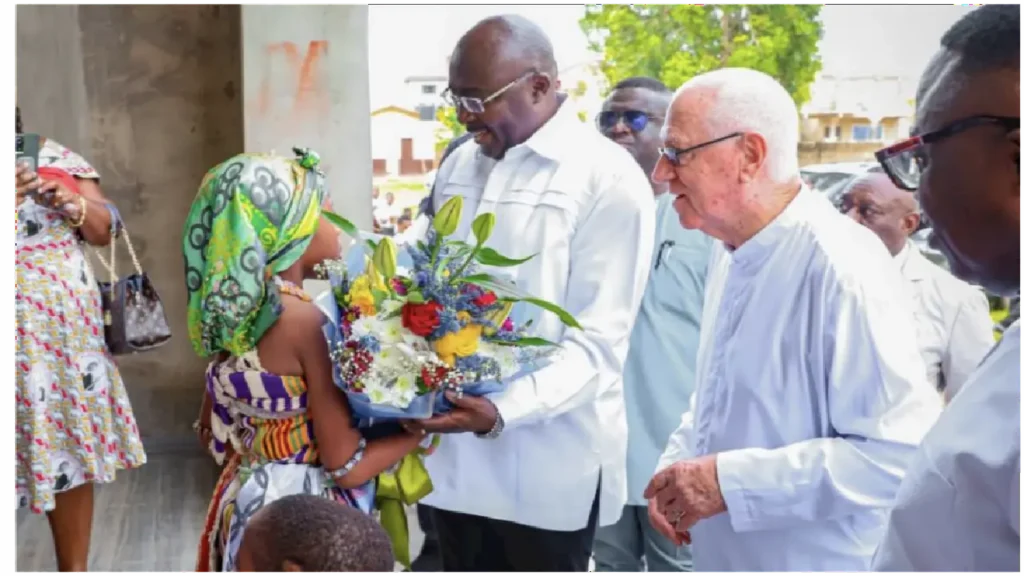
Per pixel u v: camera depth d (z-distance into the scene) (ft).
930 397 5.67
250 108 12.73
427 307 5.51
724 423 6.22
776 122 5.85
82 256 9.53
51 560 10.99
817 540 6.03
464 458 7.30
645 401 9.82
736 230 6.08
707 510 5.91
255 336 5.62
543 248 7.01
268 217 5.60
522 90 7.09
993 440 3.69
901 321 5.73
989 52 3.54
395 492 6.24
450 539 7.58
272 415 5.77
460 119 7.32
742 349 6.07
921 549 3.91
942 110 3.67
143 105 16.35
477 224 5.70
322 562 4.12
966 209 3.68
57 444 9.42
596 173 7.06
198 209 5.74
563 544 7.36
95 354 9.52
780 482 5.73
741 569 6.31
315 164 5.87
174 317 16.60
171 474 14.33
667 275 9.75
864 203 8.71
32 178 9.05
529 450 7.18
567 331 6.95
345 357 5.52
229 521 5.84
